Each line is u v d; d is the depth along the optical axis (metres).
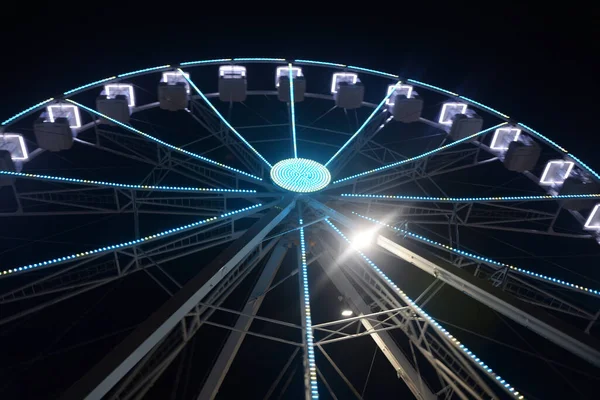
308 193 15.88
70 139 16.88
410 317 11.91
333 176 17.53
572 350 9.82
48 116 17.23
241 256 11.39
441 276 11.88
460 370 13.66
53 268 18.34
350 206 17.48
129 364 7.95
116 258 12.84
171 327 8.96
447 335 10.58
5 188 16.92
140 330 8.40
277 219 13.65
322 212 15.62
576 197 16.06
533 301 14.44
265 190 20.39
